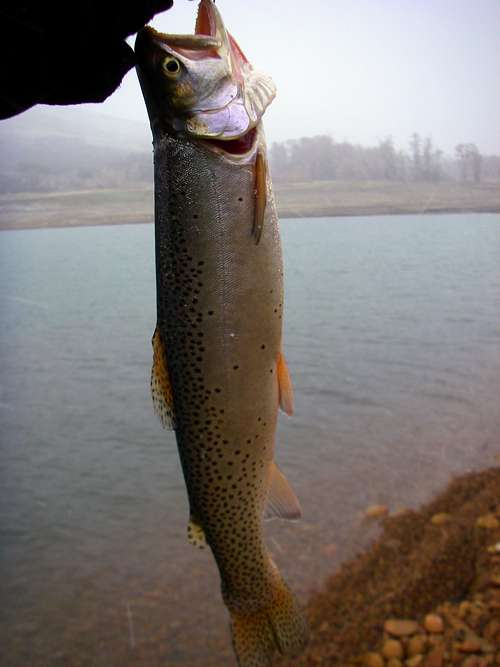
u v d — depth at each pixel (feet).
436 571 17.02
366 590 16.87
